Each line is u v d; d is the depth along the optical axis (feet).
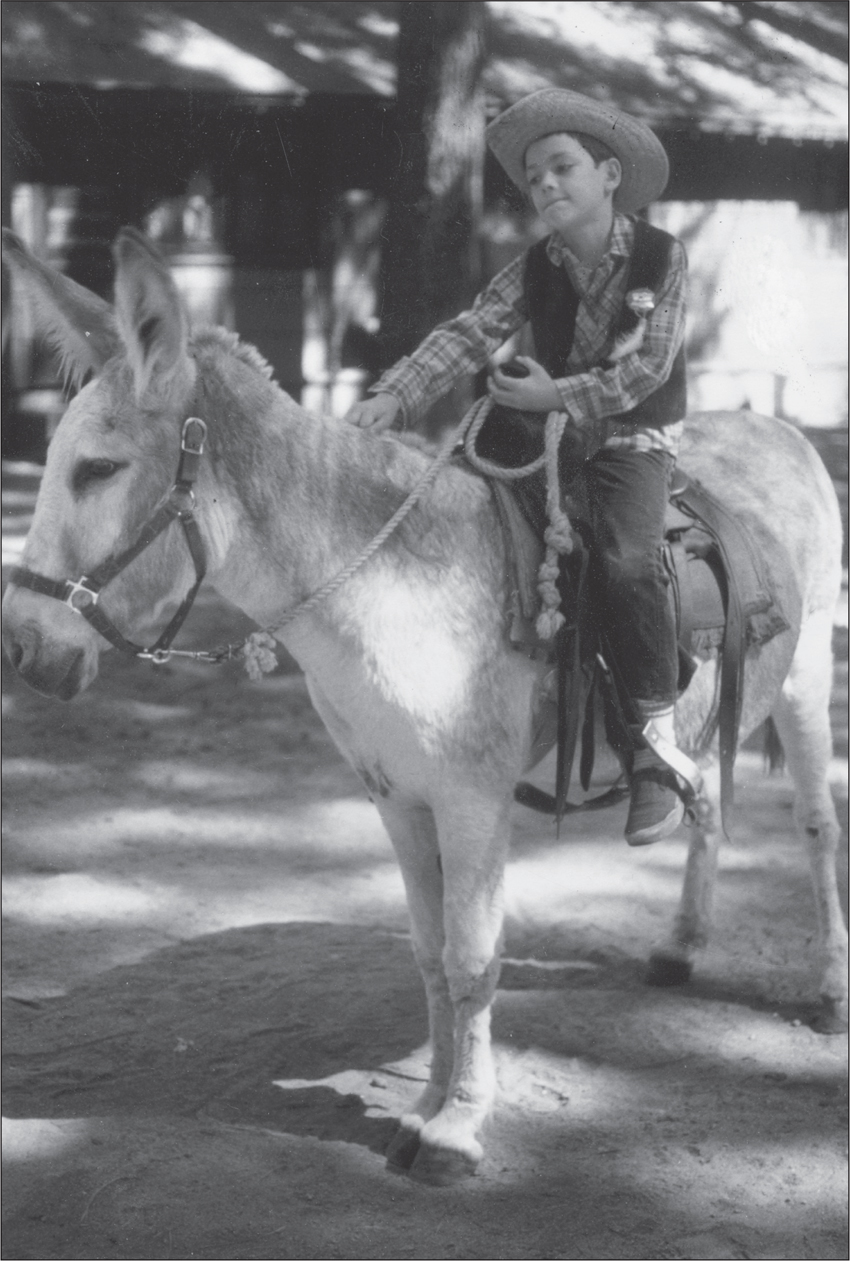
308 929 15.40
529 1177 10.94
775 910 15.84
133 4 47.73
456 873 10.45
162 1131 11.50
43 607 9.23
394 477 10.33
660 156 11.05
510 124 10.91
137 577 9.40
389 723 10.25
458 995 10.71
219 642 27.58
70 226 44.96
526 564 10.48
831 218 53.16
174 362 9.14
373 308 48.57
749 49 55.16
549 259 11.20
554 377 11.22
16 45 43.78
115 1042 12.91
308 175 47.16
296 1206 10.54
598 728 11.40
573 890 16.42
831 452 46.37
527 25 52.90
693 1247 10.10
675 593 11.18
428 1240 10.16
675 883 16.62
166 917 15.64
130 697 24.25
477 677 10.22
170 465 9.40
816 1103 11.98
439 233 32.50
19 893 16.19
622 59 52.13
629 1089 12.20
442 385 11.31
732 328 51.65
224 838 18.02
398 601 10.07
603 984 14.16
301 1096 12.09
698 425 14.05
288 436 9.92
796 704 13.65
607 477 10.89
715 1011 13.60
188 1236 10.15
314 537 9.91
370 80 45.65
